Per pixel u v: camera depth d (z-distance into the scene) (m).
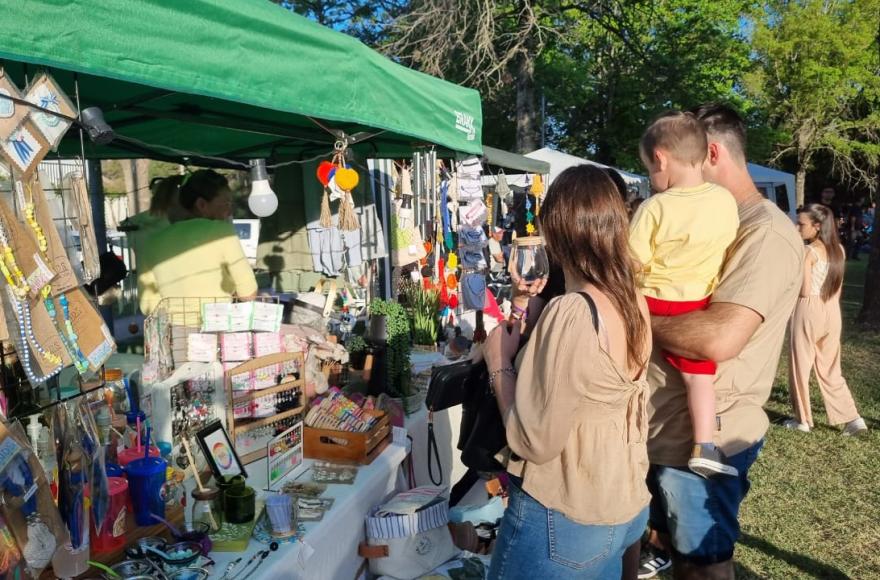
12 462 1.38
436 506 2.62
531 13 14.11
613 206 1.67
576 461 1.65
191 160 4.71
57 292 1.50
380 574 2.50
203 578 1.76
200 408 2.40
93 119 1.55
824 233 5.19
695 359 2.01
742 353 2.10
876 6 22.00
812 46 22.83
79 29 1.44
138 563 1.72
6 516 1.38
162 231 2.97
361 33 17.59
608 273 1.65
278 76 2.11
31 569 1.44
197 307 2.80
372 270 5.41
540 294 2.20
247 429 2.50
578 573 1.69
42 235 1.44
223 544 1.93
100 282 3.34
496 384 1.83
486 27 13.77
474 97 3.94
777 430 5.42
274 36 2.08
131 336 3.48
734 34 22.09
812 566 3.43
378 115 2.75
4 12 1.29
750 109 22.59
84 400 1.76
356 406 2.78
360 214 4.92
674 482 2.14
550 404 1.59
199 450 2.32
